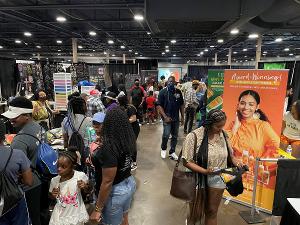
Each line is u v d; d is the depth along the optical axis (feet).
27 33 37.68
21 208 6.19
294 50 60.23
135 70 41.81
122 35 40.93
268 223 9.65
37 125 7.52
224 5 13.83
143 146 20.01
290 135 10.91
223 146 7.53
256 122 10.30
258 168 9.87
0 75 19.16
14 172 5.78
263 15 19.58
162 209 10.61
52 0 20.84
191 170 7.39
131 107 13.97
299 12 18.44
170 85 16.16
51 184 7.69
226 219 9.94
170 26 16.89
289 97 19.74
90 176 8.73
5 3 21.54
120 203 5.81
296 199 6.61
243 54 72.28
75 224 7.54
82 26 33.86
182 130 25.67
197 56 84.94
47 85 22.88
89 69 33.53
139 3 19.31
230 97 10.93
